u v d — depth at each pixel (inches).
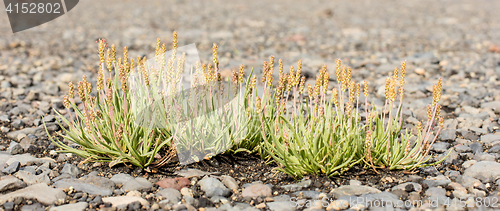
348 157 106.2
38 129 139.2
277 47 301.3
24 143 131.3
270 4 597.3
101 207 92.4
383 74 225.0
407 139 108.4
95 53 276.8
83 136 107.0
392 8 567.2
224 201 97.2
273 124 112.3
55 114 159.3
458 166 116.5
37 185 100.1
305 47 302.7
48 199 94.9
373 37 347.6
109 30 375.6
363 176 107.5
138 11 486.0
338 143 101.2
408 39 336.8
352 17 477.4
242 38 336.5
